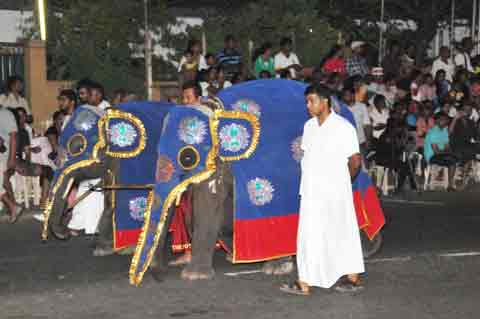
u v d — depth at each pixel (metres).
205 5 21.73
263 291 7.43
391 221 11.41
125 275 8.15
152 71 19.39
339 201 7.14
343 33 22.44
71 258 9.02
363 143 13.16
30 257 9.09
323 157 7.12
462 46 19.64
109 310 6.85
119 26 18.69
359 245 7.26
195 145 7.72
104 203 9.19
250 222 7.83
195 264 7.95
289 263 8.20
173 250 8.69
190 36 19.86
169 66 19.73
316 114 7.17
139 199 9.08
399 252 9.21
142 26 19.31
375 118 15.30
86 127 9.05
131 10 18.95
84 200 10.16
